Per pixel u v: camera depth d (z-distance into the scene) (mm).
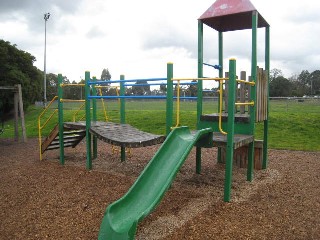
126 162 7867
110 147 10414
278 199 5043
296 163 7719
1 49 28531
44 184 6027
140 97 6047
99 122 8312
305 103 30438
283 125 13508
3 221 4477
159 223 4129
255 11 5773
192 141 4484
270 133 12461
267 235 3752
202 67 6203
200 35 6219
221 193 5359
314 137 11727
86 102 7008
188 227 3980
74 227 4164
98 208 4750
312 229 3934
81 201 5059
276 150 9586
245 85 6387
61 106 7680
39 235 3986
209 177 6387
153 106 31734
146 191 3992
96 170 7016
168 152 4492
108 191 5492
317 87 73688
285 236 3736
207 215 4363
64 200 5133
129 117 17234
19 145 11805
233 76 4852
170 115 5500
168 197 5129
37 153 9797
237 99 6527
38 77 33625
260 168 7023
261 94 6246
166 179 4043
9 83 28406
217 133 5957
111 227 3471
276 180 6148
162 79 5547
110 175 6520
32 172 7004
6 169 7531
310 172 6789
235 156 7289
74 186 5832
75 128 7359
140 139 6227
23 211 4789
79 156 8891
